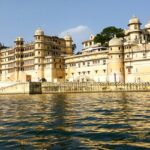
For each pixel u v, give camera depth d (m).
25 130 20.94
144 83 102.44
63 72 133.88
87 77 123.75
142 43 114.69
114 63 113.94
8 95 96.19
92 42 146.88
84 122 24.38
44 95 89.50
